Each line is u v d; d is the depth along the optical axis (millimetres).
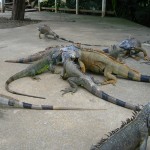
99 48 2975
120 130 1090
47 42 3236
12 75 2105
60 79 2025
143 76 1999
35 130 1393
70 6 6527
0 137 1336
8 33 3828
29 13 6316
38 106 1589
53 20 5223
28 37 3535
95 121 1473
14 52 2764
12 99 1611
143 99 1740
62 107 1596
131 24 4965
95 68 2090
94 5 6246
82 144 1282
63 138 1328
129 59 2562
